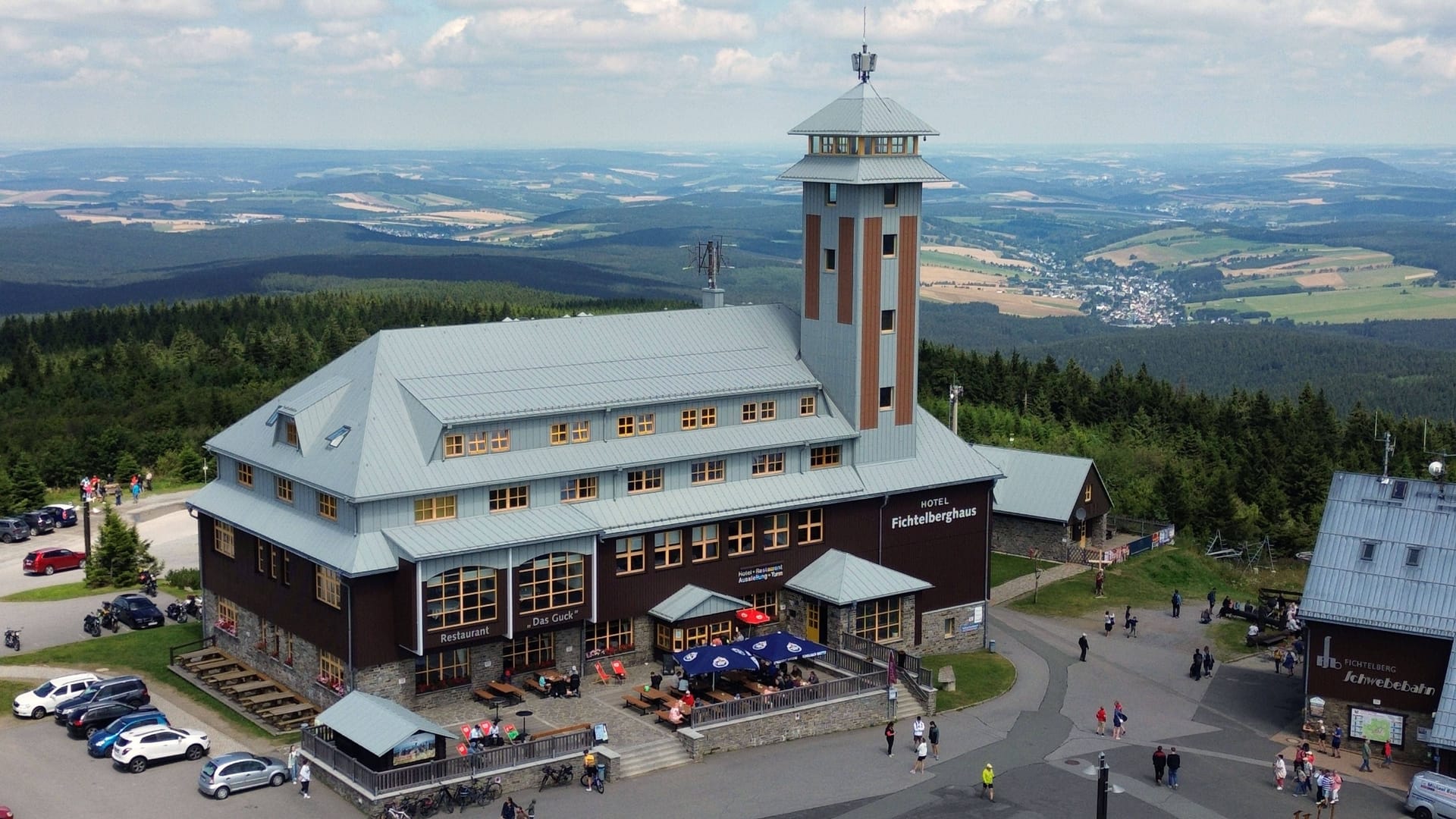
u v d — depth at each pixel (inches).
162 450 5797.2
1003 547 4835.1
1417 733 2994.6
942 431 3858.3
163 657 3368.6
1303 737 3152.1
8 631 3472.0
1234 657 3750.0
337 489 2930.6
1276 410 7253.9
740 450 3432.6
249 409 6304.1
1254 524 5187.0
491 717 2938.0
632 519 3240.7
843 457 3634.4
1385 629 3026.6
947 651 3742.6
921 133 3644.2
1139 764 2950.3
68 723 2876.5
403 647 2933.1
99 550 4114.2
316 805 2529.5
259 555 3211.1
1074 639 3897.6
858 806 2652.6
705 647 3046.3
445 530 2989.7
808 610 3486.7
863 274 3565.5
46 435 5816.9
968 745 3021.7
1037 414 7214.6
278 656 3184.1
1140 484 5487.2
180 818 2453.2
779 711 2977.4
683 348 3595.0
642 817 2551.7
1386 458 3366.1
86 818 2443.4
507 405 3157.0
